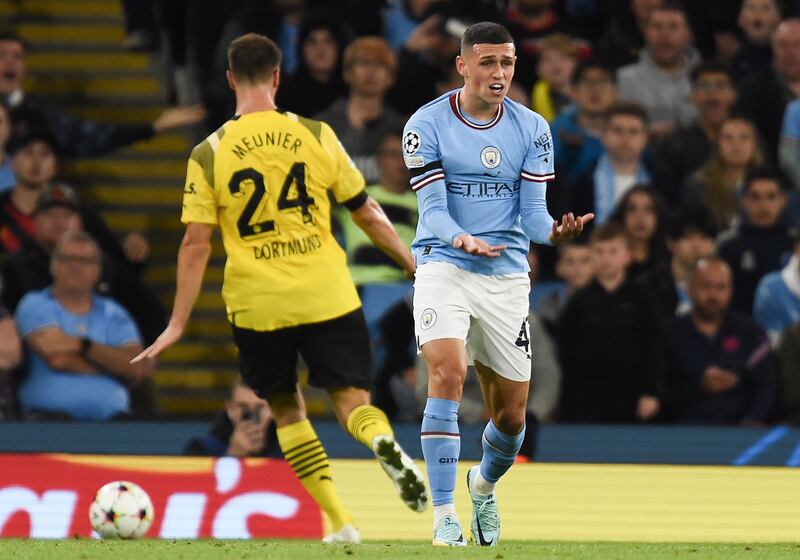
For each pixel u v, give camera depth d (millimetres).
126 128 39250
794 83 39094
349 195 20844
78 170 42531
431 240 20109
